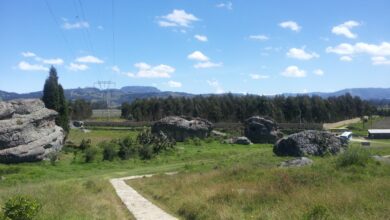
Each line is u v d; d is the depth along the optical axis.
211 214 17.25
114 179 38.78
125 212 20.70
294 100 138.25
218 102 135.75
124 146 56.94
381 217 13.57
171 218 18.73
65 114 70.88
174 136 79.31
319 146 48.59
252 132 81.38
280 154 50.44
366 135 104.94
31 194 22.44
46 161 51.09
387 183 19.39
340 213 14.45
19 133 50.78
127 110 152.88
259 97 136.00
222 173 30.58
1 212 14.30
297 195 18.05
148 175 42.00
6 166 45.50
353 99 167.38
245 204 18.39
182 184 27.80
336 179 22.08
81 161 52.81
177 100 140.62
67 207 18.73
